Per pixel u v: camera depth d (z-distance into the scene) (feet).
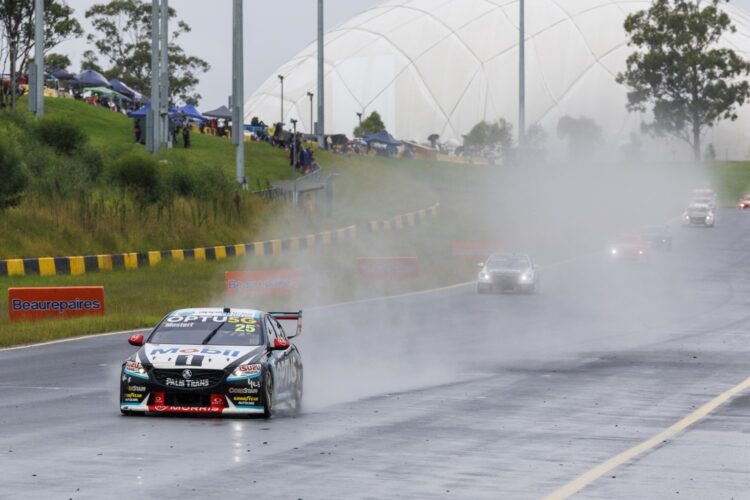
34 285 379.35
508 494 102.83
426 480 108.88
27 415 151.53
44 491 100.83
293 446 128.36
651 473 114.62
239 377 147.23
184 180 569.23
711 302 395.75
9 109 593.83
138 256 449.48
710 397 179.22
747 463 121.19
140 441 130.11
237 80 613.93
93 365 216.33
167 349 151.33
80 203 488.02
